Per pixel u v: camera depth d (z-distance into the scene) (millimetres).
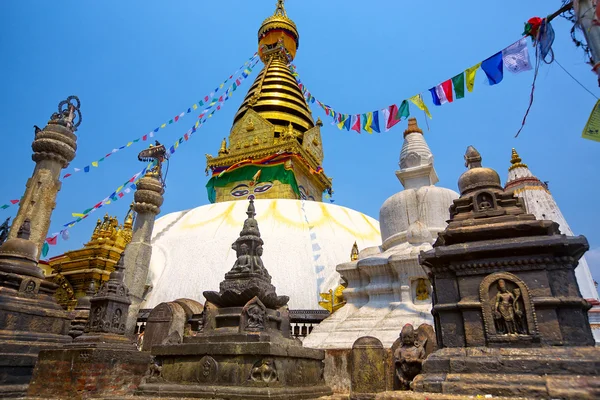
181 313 13359
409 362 7707
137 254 17094
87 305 14703
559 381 4629
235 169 36000
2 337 10578
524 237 5957
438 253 6223
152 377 8250
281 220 22516
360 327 11750
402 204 15156
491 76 10422
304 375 8570
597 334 10906
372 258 13312
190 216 24750
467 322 5812
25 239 12750
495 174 7078
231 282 9023
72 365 9406
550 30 9016
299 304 18094
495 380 4945
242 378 7312
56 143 15242
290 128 36344
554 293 5574
